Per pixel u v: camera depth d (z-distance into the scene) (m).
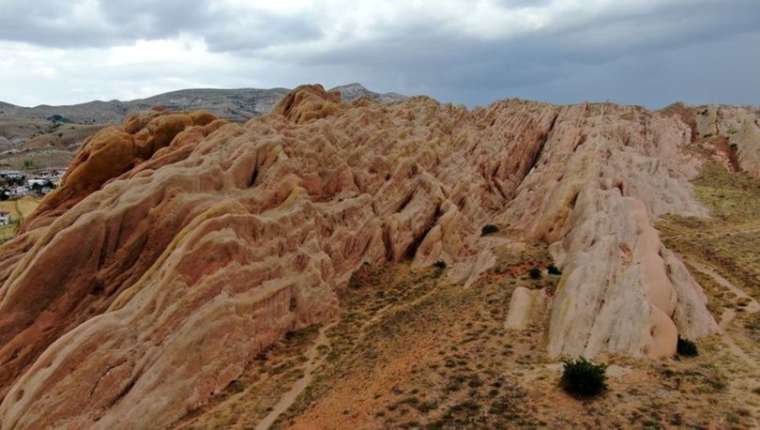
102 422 30.41
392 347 40.31
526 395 29.33
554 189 65.62
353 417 29.91
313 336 44.12
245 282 40.84
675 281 41.41
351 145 69.50
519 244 58.44
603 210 53.22
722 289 47.44
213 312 36.66
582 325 36.16
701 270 52.75
